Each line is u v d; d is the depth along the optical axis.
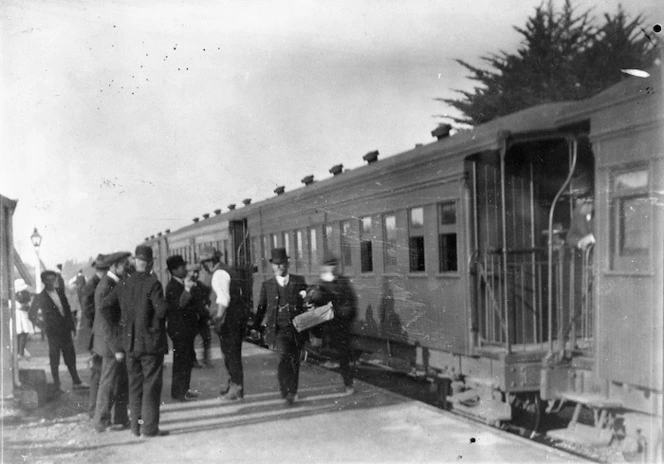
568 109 6.04
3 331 7.01
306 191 9.18
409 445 5.43
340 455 5.15
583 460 5.06
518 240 6.77
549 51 9.76
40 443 5.71
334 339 7.55
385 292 7.77
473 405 6.49
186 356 7.35
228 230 10.75
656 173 5.17
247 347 10.33
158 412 5.95
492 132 6.33
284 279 7.14
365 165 8.34
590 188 6.57
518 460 5.04
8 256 7.12
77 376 7.72
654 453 5.23
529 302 6.78
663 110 5.12
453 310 6.77
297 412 6.61
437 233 7.02
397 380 7.87
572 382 6.09
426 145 7.27
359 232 8.30
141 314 5.86
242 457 5.21
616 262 5.58
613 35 9.76
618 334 5.53
